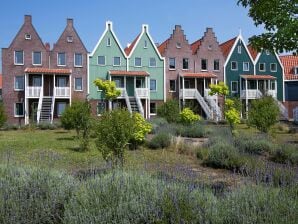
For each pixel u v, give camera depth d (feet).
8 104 142.51
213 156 43.88
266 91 162.71
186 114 96.02
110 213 15.67
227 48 182.29
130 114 39.81
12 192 18.13
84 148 55.47
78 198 17.29
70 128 74.74
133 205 16.01
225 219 15.43
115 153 38.06
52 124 114.93
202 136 82.28
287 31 18.83
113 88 121.29
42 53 147.23
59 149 56.75
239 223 15.05
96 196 16.99
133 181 18.74
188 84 168.14
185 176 28.55
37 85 145.59
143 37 161.58
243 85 177.17
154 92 161.89
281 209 15.43
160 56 163.43
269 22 20.48
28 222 17.07
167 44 165.99
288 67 196.54
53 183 19.63
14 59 144.25
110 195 17.03
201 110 164.45
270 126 81.05
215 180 32.07
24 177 19.97
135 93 155.02
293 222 14.47
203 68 171.22
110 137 37.50
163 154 52.65
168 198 16.49
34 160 39.65
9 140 70.33
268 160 47.16
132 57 159.33
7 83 143.02
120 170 24.02
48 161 39.42
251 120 80.89
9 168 22.26
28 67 145.18
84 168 37.35
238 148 51.90
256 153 52.29
